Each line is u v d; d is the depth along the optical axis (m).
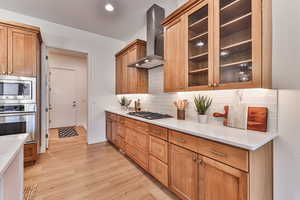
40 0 2.31
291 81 1.21
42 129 2.95
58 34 3.07
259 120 1.38
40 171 2.21
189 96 2.12
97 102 3.63
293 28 1.19
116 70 3.85
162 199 1.63
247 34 1.36
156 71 2.82
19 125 2.24
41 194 1.69
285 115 1.25
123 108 3.65
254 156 1.04
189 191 1.42
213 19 1.48
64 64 5.37
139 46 2.90
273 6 1.28
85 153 2.93
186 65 1.76
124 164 2.46
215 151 1.20
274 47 1.29
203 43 1.71
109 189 1.80
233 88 1.34
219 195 1.17
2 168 0.68
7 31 2.20
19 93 2.24
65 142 3.63
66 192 1.73
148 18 2.53
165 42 2.10
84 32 3.39
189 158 1.42
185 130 1.44
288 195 1.23
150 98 2.99
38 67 2.63
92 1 2.34
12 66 2.23
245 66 1.34
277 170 1.28
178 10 1.82
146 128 2.10
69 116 5.52
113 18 2.84
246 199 1.00
